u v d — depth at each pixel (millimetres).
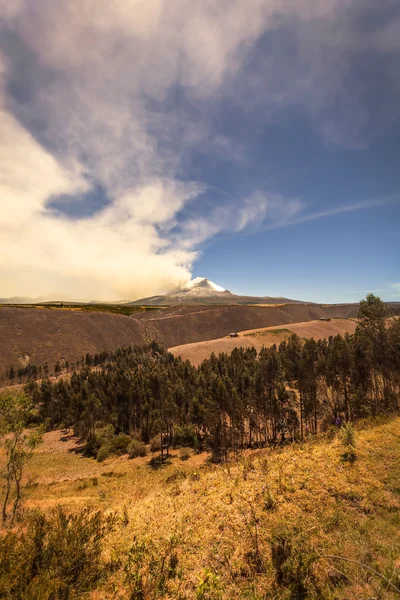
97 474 43969
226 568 7316
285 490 9938
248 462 13672
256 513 9055
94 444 61250
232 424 50031
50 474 44469
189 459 50844
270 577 6590
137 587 6961
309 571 6281
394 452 11055
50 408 86125
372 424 15727
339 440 13234
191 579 7137
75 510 18734
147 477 37625
